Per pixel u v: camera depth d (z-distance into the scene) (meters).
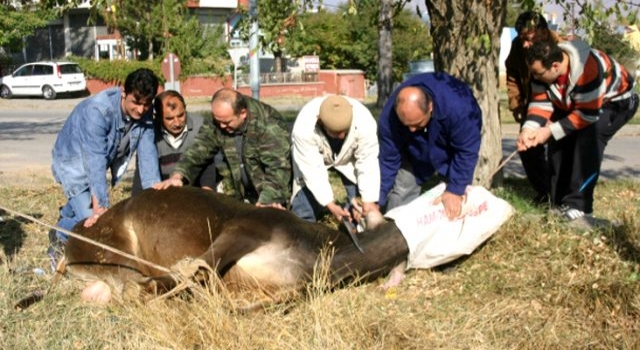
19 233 7.08
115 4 7.14
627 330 4.41
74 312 4.98
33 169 12.53
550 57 5.96
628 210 7.83
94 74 35.06
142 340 4.48
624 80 6.42
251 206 5.04
